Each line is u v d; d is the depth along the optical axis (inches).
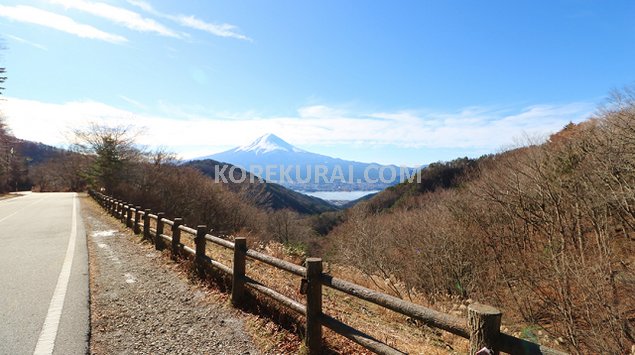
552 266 318.7
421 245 538.6
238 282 179.5
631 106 419.2
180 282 220.5
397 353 101.4
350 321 196.1
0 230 471.2
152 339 142.9
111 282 220.8
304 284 134.4
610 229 346.0
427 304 359.6
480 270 449.7
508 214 492.7
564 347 269.9
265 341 142.6
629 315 252.5
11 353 127.8
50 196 1567.4
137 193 1483.8
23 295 193.0
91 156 1499.8
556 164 478.9
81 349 132.3
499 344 77.5
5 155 2105.1
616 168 387.9
